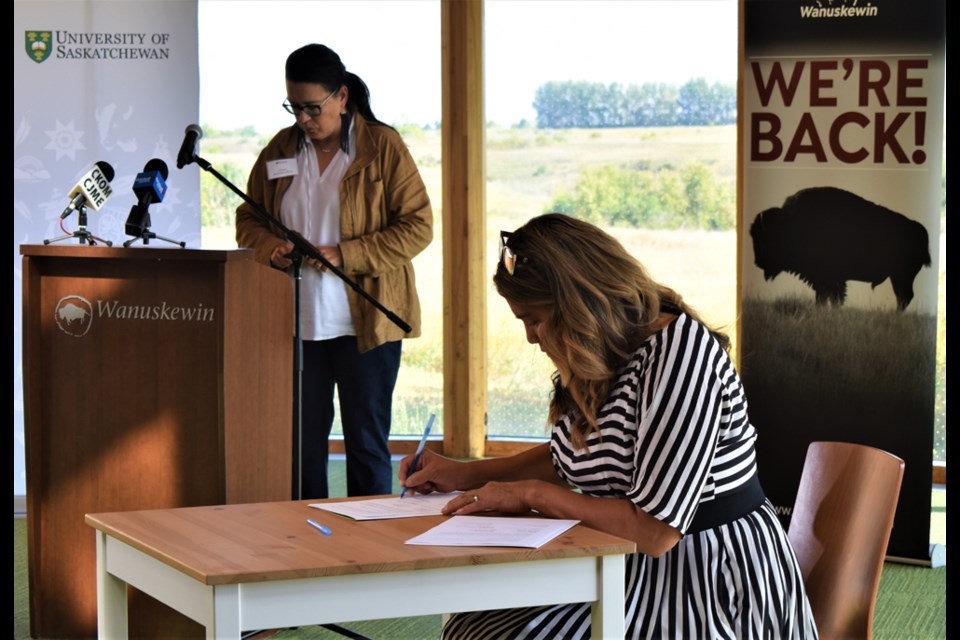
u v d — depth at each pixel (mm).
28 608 3348
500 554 1648
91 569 2846
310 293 3729
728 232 5254
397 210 3805
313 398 3826
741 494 1937
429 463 2174
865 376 3811
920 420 3777
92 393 2809
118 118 4359
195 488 2795
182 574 1633
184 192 4387
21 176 4359
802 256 3836
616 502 1873
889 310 3768
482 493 1931
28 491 2830
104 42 4340
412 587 1634
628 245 5395
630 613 1875
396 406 5727
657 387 1857
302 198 3795
